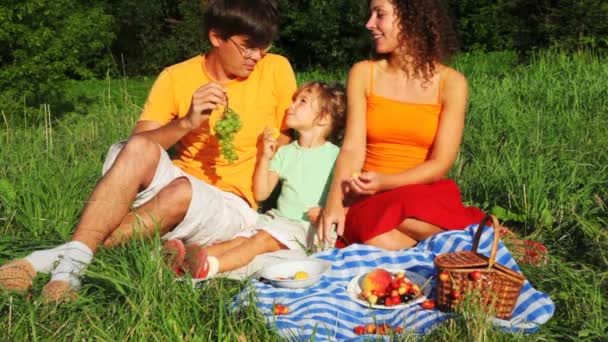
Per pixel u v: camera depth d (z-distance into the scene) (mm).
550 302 3510
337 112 4750
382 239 4305
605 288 3869
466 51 20266
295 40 18547
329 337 3197
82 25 12055
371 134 4559
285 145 4770
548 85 8750
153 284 3414
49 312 3324
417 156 4527
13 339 3107
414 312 3564
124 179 3744
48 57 11281
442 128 4441
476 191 5438
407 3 4387
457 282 3428
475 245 3658
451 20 4484
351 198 4672
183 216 3988
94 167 5645
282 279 3842
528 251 4246
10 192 4930
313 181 4645
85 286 3543
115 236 3814
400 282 3760
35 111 10766
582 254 4473
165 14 23188
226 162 4527
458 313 3371
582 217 4707
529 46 11875
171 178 3977
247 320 3383
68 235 4508
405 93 4512
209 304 3488
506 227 4988
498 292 3402
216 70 4523
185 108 4523
